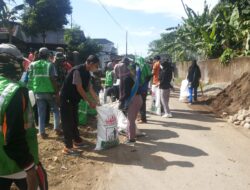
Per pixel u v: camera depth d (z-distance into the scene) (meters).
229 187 5.87
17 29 35.06
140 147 8.02
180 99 16.61
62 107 7.22
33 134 3.03
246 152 7.80
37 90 8.00
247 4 24.70
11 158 2.72
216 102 15.16
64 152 7.22
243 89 14.51
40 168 3.15
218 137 9.12
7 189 3.11
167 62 11.69
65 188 5.71
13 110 2.68
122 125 9.01
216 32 26.62
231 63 21.00
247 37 22.31
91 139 8.49
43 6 36.09
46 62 8.01
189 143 8.45
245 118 10.90
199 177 6.27
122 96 8.02
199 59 31.86
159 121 11.10
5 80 2.85
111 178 6.17
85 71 7.28
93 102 7.74
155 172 6.48
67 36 45.44
